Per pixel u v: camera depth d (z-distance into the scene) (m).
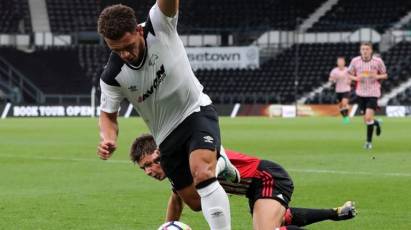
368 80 37.19
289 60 80.56
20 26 84.25
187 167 11.75
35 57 81.25
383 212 16.39
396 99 73.94
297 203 17.59
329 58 79.88
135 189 20.05
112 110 11.79
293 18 84.12
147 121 11.92
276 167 12.29
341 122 58.81
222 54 79.38
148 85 11.27
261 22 85.19
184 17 86.00
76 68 80.88
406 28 80.19
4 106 72.81
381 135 41.88
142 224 15.18
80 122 60.41
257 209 11.92
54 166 26.08
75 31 84.19
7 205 17.44
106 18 10.50
